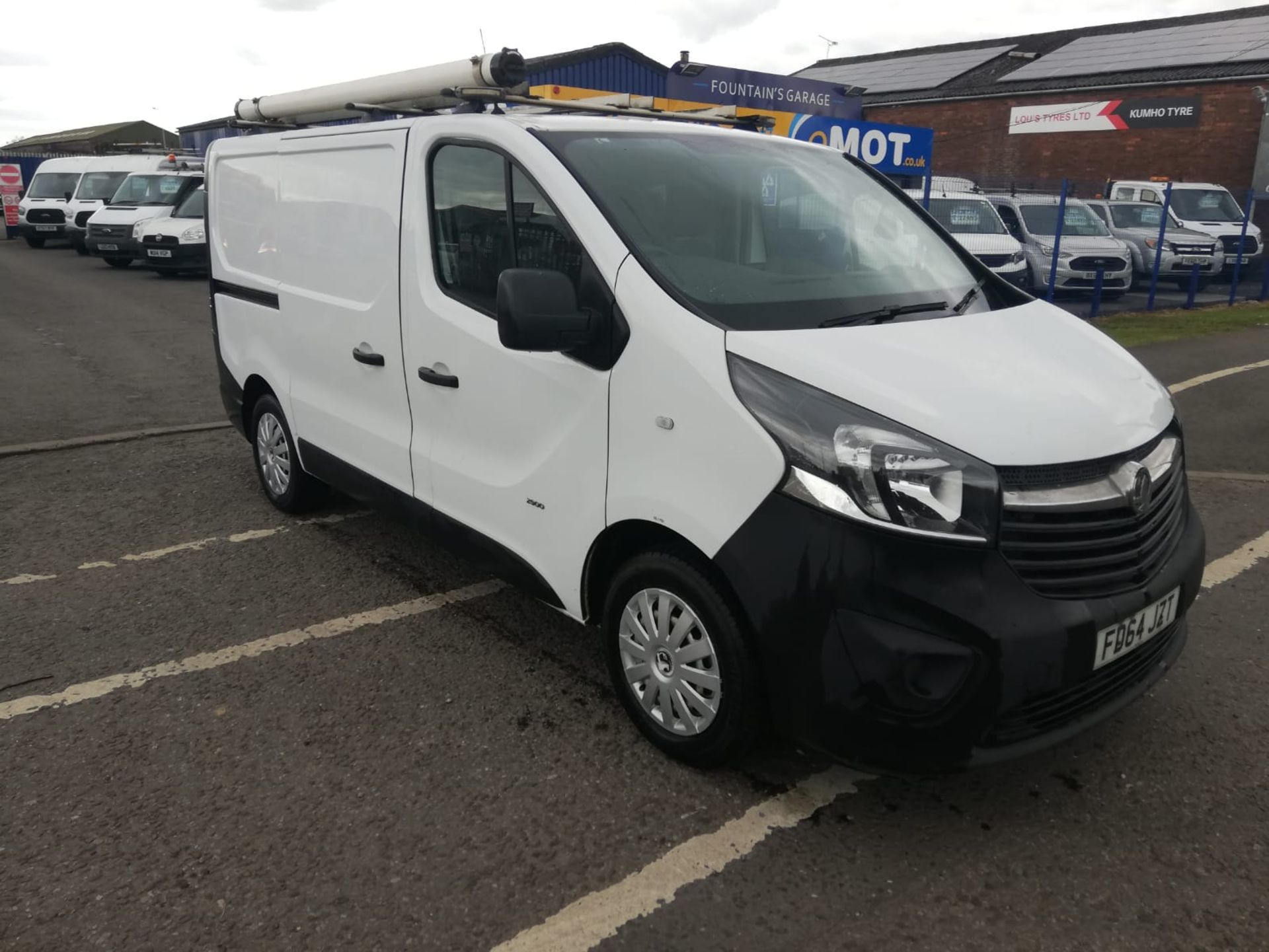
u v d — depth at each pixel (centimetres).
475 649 387
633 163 334
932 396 257
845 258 342
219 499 567
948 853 271
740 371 267
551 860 267
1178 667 369
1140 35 2580
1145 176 2286
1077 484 253
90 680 360
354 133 412
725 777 303
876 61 3266
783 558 254
